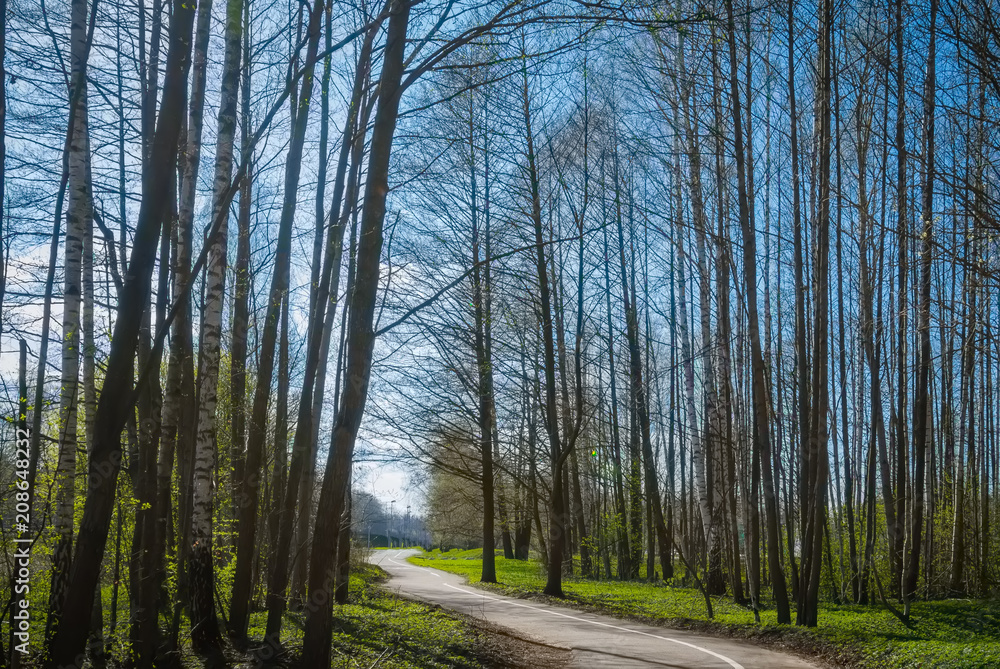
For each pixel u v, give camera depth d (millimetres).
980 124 13500
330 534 9586
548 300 26484
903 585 20484
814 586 16188
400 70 10227
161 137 8430
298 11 12375
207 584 11914
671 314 31969
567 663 13070
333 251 12875
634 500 36406
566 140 26438
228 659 11719
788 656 14086
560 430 31203
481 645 14328
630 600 25078
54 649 7891
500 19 9570
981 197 10664
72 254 10539
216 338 12266
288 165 13109
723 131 20156
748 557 18781
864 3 16906
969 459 25188
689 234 26234
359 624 16359
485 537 33031
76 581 8000
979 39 10375
